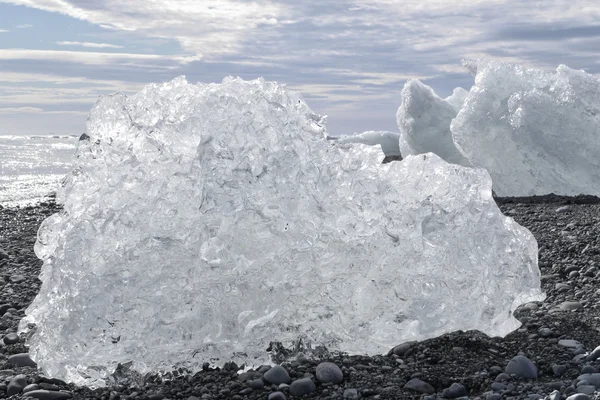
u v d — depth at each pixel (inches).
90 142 124.3
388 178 127.6
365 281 117.8
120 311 107.4
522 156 305.7
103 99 125.3
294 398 98.7
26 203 337.1
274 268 113.6
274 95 123.0
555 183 304.3
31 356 109.7
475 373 107.4
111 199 114.0
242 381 105.3
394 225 118.6
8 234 241.1
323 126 125.5
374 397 98.1
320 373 105.3
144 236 110.1
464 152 320.8
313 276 115.6
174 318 110.0
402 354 118.6
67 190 121.7
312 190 115.9
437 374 106.9
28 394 101.9
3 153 798.5
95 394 104.5
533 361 111.7
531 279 127.0
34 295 165.0
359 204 118.8
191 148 117.9
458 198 123.9
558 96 305.3
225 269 111.0
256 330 113.4
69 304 106.7
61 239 114.9
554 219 231.8
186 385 106.1
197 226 111.3
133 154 117.0
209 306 112.2
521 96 306.5
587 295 152.8
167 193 112.6
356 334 118.4
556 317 137.0
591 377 100.0
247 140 114.8
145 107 125.5
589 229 209.5
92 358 107.0
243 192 111.7
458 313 120.6
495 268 123.3
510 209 261.9
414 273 118.9
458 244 120.6
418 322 118.5
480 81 318.7
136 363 109.3
